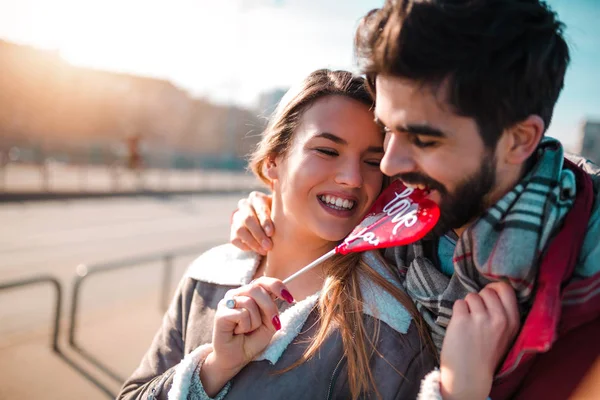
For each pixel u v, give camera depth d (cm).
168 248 858
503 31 91
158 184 1956
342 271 139
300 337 134
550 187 102
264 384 129
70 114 3562
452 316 110
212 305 160
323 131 137
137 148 2047
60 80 3462
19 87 3177
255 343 129
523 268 101
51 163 2092
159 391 139
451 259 129
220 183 2320
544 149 108
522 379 107
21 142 2673
